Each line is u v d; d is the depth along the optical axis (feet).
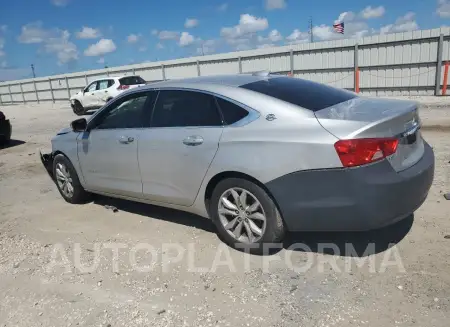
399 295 9.61
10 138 38.78
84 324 9.43
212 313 9.49
